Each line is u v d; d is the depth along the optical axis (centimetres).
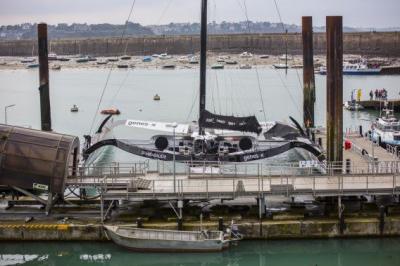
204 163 5316
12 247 4422
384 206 4547
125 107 12438
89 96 14600
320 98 13375
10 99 13888
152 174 5053
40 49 7094
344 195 4438
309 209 4697
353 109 11488
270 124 6831
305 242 4397
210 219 4481
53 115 11206
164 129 6488
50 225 4409
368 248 4378
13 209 4769
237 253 4316
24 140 4575
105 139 6400
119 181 4750
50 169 4512
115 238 4266
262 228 4375
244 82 17912
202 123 5906
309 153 6819
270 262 4262
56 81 19150
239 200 4869
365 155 6006
